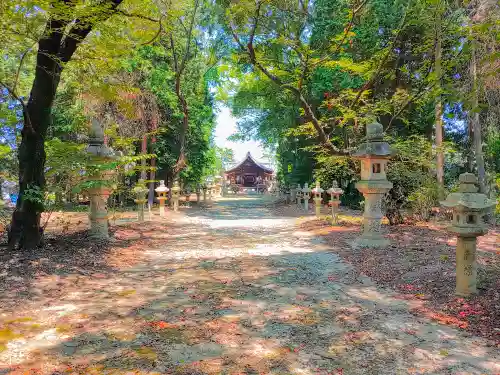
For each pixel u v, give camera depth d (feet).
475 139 39.17
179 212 57.72
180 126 66.18
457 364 10.61
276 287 18.20
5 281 17.72
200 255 25.93
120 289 17.83
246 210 66.13
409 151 33.81
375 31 41.19
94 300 16.12
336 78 44.06
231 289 17.89
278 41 32.22
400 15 38.34
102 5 21.65
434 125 48.55
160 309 15.07
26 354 11.12
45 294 16.66
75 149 26.48
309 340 12.23
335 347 11.73
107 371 10.17
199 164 72.90
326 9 42.88
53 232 31.68
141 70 55.31
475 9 30.73
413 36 38.93
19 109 36.91
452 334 12.54
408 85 43.34
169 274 20.72
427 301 15.69
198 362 10.73
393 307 15.21
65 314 14.40
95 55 24.91
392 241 28.17
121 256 24.86
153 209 61.11
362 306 15.40
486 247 25.79
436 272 19.27
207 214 57.41
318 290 17.67
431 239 28.25
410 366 10.53
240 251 27.30
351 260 23.40
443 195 35.09
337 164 38.86
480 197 15.35
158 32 28.91
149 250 27.66
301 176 74.69
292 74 35.86
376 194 27.32
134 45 29.09
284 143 79.61
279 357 11.07
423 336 12.44
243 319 14.02
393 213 35.37
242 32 33.91
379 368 10.44
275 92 61.62
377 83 43.42
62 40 25.11
